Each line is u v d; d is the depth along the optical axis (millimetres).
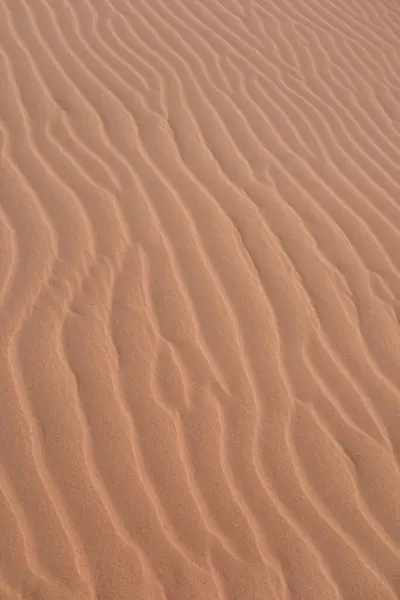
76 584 2473
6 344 3020
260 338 3266
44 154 3971
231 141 4395
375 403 3098
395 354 3293
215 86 4910
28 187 3740
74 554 2531
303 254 3686
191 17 5695
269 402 3045
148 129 4332
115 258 3475
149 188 3896
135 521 2637
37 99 4359
